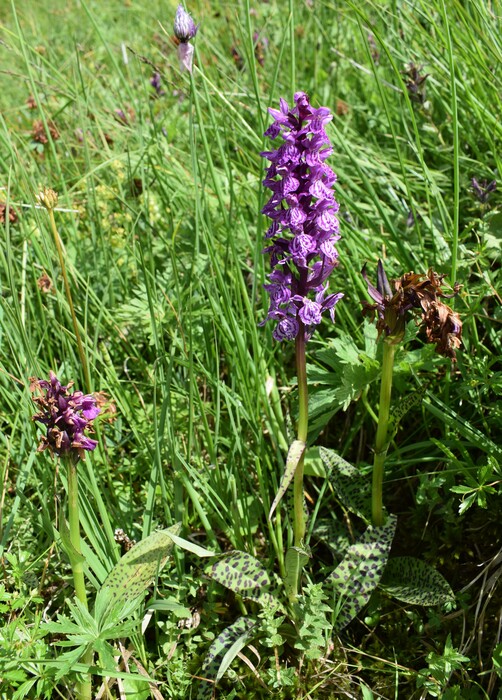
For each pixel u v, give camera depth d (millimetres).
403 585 613
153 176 836
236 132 814
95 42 1273
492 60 790
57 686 594
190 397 625
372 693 598
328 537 645
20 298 748
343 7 1017
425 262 692
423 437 679
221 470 680
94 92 1015
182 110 948
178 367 722
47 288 740
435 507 650
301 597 600
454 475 645
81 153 926
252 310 644
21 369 639
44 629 548
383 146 904
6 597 592
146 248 801
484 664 600
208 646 622
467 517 648
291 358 737
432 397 648
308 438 688
